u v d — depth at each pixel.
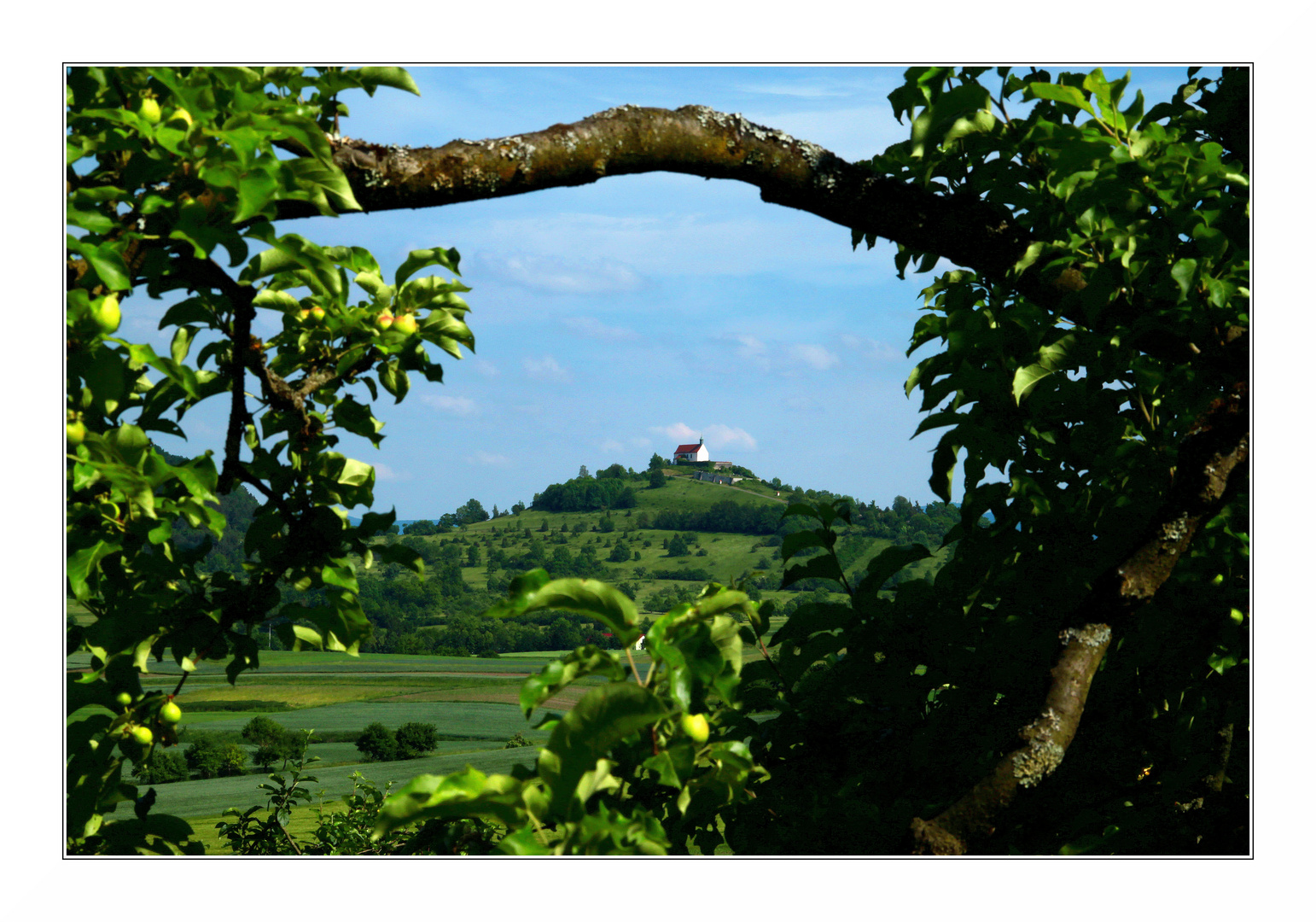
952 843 2.23
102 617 2.94
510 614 1.71
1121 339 2.82
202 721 51.19
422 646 78.50
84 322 1.99
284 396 2.83
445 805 1.63
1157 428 3.25
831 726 3.18
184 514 2.36
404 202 2.34
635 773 2.19
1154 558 2.40
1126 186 2.70
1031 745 2.27
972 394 3.29
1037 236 3.10
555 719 1.71
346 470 3.30
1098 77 2.66
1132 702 3.13
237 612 3.15
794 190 2.78
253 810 5.82
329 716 54.47
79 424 2.15
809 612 3.08
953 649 3.03
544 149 2.40
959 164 3.15
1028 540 3.12
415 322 2.99
